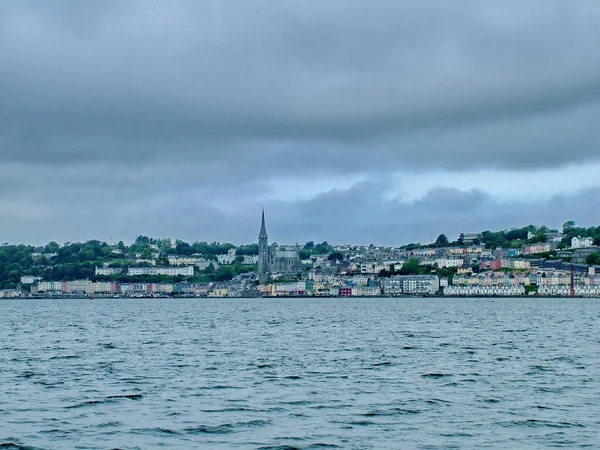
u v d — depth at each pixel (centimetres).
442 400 9575
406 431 7912
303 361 13912
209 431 7962
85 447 7362
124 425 8250
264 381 11262
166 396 9969
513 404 9281
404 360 14025
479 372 12194
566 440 7488
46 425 8256
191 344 18188
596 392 10106
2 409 9119
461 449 7200
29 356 15162
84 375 12044
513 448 7219
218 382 11175
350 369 12662
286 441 7538
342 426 8156
